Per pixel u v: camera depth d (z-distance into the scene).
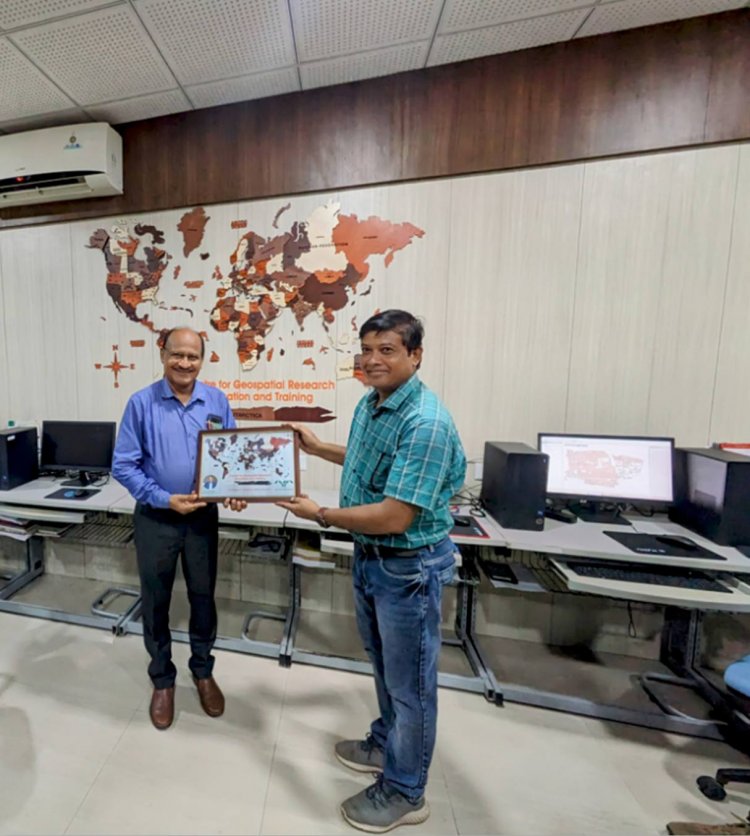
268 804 1.29
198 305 2.42
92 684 1.80
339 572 2.40
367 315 2.24
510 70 1.98
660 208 1.92
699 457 1.76
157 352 2.50
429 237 2.14
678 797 1.37
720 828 1.22
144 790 1.33
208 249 2.37
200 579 1.60
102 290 2.53
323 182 2.20
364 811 1.23
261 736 1.56
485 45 1.91
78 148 2.28
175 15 1.68
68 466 2.39
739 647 2.02
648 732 1.64
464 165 2.06
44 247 2.57
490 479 1.97
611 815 1.31
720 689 1.82
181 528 1.54
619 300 2.00
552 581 1.93
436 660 1.19
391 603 1.13
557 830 1.25
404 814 1.22
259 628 2.27
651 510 2.04
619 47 1.87
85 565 2.73
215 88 2.13
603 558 1.60
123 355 2.54
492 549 2.12
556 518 1.94
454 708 1.75
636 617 2.13
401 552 1.13
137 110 2.28
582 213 1.99
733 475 1.62
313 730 1.59
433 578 1.14
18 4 1.62
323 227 2.24
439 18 1.74
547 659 2.09
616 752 1.55
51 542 2.77
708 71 1.82
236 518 1.93
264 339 2.36
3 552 2.79
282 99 2.20
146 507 1.53
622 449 1.93
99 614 2.29
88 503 2.04
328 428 2.34
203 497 1.41
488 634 2.28
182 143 2.33
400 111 2.09
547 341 2.09
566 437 1.98
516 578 1.87
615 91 1.90
